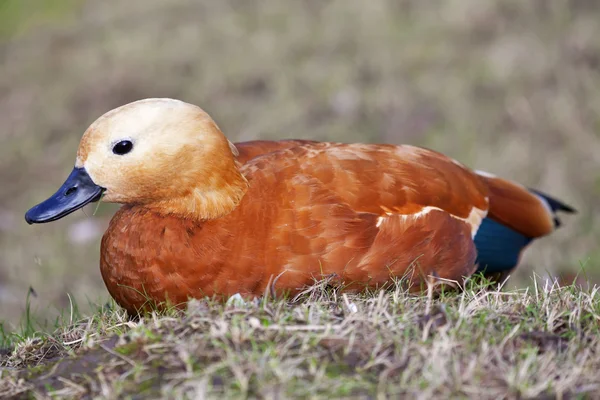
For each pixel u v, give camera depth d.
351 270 6.79
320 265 6.71
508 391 4.87
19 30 19.30
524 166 13.72
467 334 5.40
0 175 14.96
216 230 6.66
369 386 4.95
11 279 12.37
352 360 5.20
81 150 6.81
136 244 6.73
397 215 7.02
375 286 6.91
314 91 15.41
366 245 6.83
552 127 14.27
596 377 5.03
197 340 5.44
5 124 16.05
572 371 5.02
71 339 6.45
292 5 17.69
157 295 6.72
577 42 15.41
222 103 15.50
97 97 16.11
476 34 16.09
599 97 14.55
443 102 14.90
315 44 16.39
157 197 6.75
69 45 18.00
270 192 6.80
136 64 16.62
